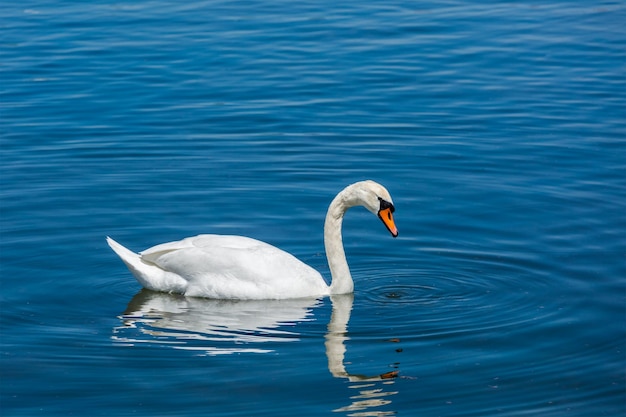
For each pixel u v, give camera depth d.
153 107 23.62
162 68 26.28
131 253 15.66
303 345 13.67
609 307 14.70
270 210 18.50
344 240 17.48
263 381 12.63
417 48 27.88
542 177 19.81
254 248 15.66
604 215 18.03
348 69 26.30
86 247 16.98
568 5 31.94
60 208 18.42
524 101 23.98
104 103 23.88
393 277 16.03
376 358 13.28
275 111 23.38
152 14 31.16
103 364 13.06
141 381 12.62
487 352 13.45
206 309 15.02
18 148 21.17
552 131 22.14
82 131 22.17
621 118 22.80
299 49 27.83
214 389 12.43
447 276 15.98
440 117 23.06
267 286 15.37
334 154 21.03
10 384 12.54
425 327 14.22
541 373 12.87
